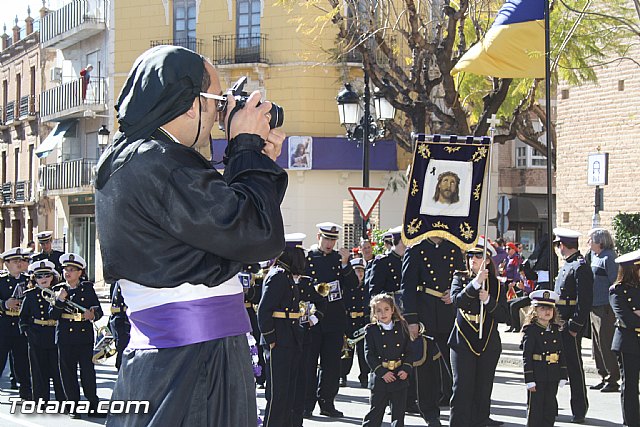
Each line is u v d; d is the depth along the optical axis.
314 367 11.83
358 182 35.06
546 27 13.38
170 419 2.87
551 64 16.16
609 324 13.70
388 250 15.10
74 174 41.69
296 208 34.75
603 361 13.83
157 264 2.88
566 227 24.53
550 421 9.88
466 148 10.58
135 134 2.98
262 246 2.85
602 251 13.99
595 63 21.62
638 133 22.50
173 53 3.04
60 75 44.56
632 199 22.67
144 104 2.97
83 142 42.31
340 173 35.00
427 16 23.11
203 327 2.93
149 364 2.92
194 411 2.90
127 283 3.01
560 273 12.11
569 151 24.38
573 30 16.39
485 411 9.93
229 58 35.72
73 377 11.73
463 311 9.84
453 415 9.82
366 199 20.55
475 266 10.10
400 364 9.77
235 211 2.81
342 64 33.69
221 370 2.95
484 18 22.83
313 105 34.78
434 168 10.62
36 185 46.41
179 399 2.88
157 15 37.97
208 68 3.13
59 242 34.94
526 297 12.49
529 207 40.72
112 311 11.58
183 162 2.88
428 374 11.10
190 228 2.80
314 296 11.08
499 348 9.98
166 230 2.84
